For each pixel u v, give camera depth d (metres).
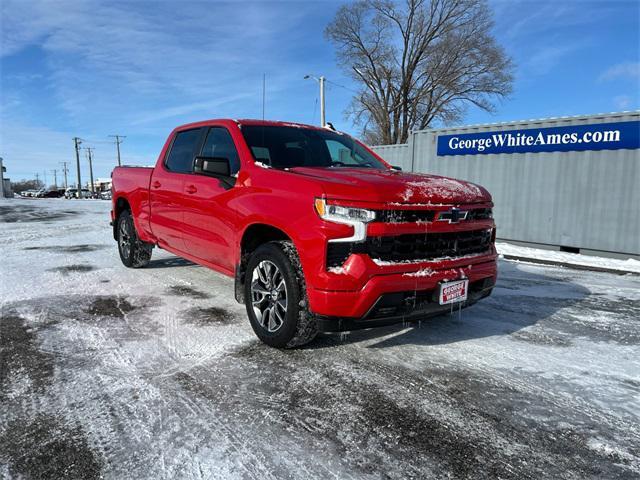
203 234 4.19
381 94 38.25
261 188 3.39
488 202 3.57
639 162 8.39
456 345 3.48
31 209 18.25
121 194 5.90
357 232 2.77
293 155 3.99
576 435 2.26
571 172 9.23
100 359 3.02
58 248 7.73
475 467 1.98
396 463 1.99
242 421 2.30
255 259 3.35
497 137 10.27
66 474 1.86
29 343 3.27
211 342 3.38
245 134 4.00
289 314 3.06
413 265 2.92
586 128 8.95
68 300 4.44
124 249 6.09
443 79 35.59
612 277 6.66
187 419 2.30
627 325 4.14
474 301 3.43
